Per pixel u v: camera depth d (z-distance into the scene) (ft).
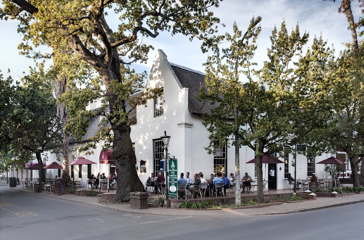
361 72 60.59
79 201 62.23
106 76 58.80
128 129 59.77
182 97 64.80
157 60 73.67
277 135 51.96
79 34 58.90
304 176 86.17
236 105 49.11
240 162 71.61
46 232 32.81
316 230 31.14
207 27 59.16
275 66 51.47
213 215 42.52
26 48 56.34
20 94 91.56
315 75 50.90
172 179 53.62
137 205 48.42
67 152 92.79
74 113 58.08
